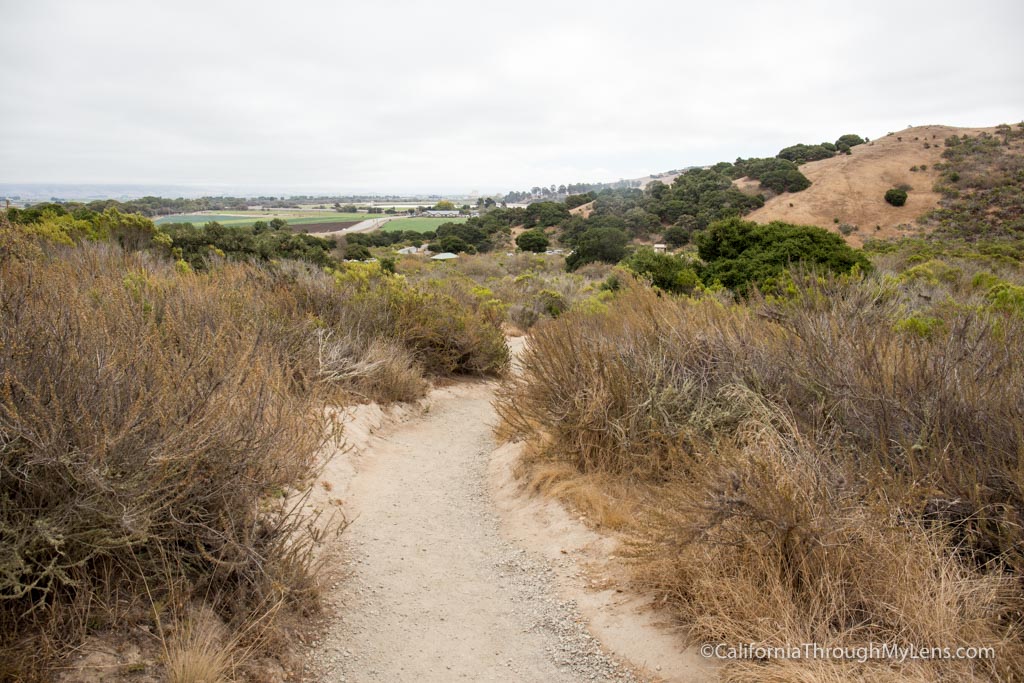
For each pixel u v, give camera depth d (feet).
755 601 10.28
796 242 55.11
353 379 27.32
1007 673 8.62
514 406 22.00
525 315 59.00
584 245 149.89
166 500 10.23
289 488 15.60
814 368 16.35
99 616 9.18
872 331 18.35
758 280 51.37
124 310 14.48
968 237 197.67
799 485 11.26
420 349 35.47
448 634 11.84
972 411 13.14
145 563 10.02
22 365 10.11
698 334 19.81
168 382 10.88
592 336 21.81
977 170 266.36
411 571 14.21
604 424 18.21
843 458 13.20
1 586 8.13
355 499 17.72
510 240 273.13
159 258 39.55
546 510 16.89
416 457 22.99
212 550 10.76
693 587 11.16
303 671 10.07
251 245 63.93
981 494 11.53
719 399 17.44
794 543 10.82
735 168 327.06
